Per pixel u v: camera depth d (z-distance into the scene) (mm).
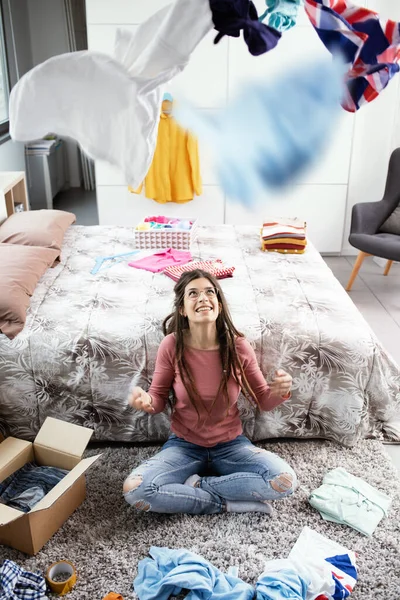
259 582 1783
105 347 2336
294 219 3467
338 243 4680
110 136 1089
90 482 2256
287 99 4191
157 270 2920
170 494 2041
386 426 2570
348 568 1874
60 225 3260
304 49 4070
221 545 1977
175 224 3412
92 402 2395
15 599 1729
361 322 2520
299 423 2465
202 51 4074
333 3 1234
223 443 2176
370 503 2135
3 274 2512
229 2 1031
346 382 2389
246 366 2189
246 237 3492
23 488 2096
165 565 1837
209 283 2100
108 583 1831
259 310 2523
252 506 2111
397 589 1830
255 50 1154
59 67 1048
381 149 4469
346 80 1327
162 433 2443
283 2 1254
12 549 1953
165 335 2252
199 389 2102
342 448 2467
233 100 4195
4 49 5191
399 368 2496
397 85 4277
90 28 4062
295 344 2379
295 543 1987
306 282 2836
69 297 2629
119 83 1048
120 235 3477
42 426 2225
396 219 4051
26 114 1075
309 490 2225
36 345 2322
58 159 6484
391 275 4402
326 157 4363
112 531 2033
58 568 1862
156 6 4020
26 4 6109
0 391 2369
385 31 1238
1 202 3375
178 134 4262
